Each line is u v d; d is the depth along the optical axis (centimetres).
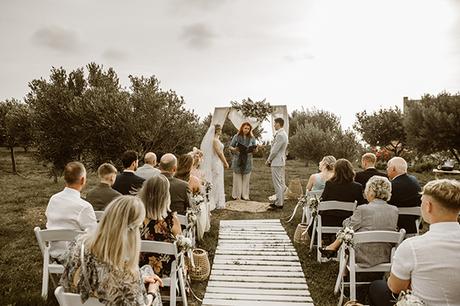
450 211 254
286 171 1950
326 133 2080
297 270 581
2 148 3148
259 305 466
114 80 1270
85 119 1091
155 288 307
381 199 449
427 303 252
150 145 1143
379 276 499
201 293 508
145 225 395
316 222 638
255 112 1082
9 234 801
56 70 1195
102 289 247
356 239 409
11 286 515
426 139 1806
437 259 248
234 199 1125
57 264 444
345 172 574
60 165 1184
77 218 432
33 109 1183
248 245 704
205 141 997
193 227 612
